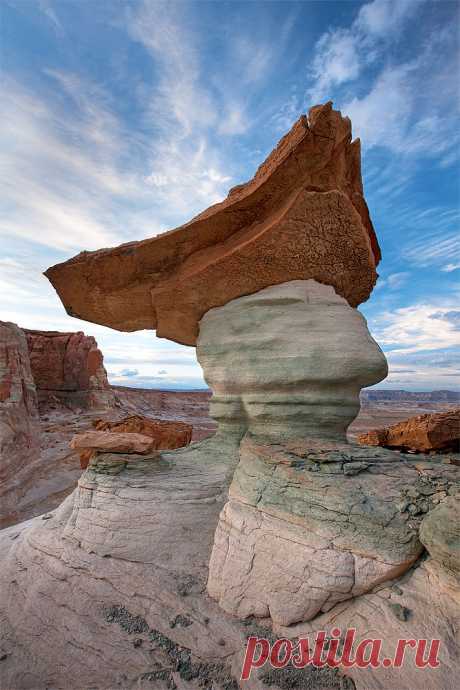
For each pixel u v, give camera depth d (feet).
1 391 64.54
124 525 21.07
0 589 20.99
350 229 24.57
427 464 19.97
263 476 19.45
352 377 23.40
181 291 28.71
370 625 13.55
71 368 132.57
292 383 23.81
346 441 24.34
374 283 29.84
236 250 25.22
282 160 22.41
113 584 18.93
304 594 14.94
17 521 47.98
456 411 40.11
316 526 16.01
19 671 15.89
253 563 16.67
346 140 23.50
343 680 12.71
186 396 211.20
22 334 82.53
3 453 54.13
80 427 102.63
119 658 15.42
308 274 26.48
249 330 26.55
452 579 13.07
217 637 15.37
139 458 24.22
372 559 14.62
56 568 20.71
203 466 25.91
